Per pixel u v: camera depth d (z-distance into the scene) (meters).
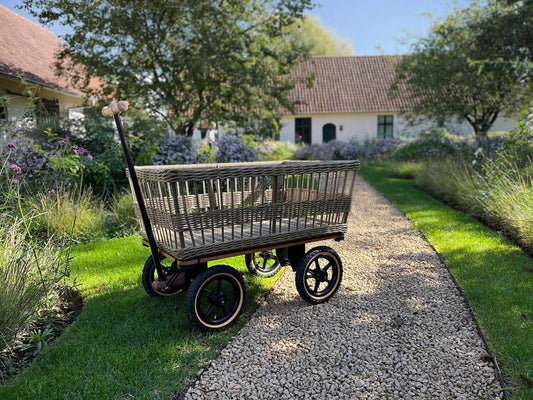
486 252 4.74
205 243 3.00
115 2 9.59
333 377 2.56
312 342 2.97
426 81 14.30
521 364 2.59
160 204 3.02
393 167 13.38
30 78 9.66
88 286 4.03
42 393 2.40
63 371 2.62
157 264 3.18
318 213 3.49
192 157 8.13
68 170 6.60
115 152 7.46
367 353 2.82
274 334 3.09
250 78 10.41
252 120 11.12
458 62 13.11
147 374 2.58
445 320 3.25
